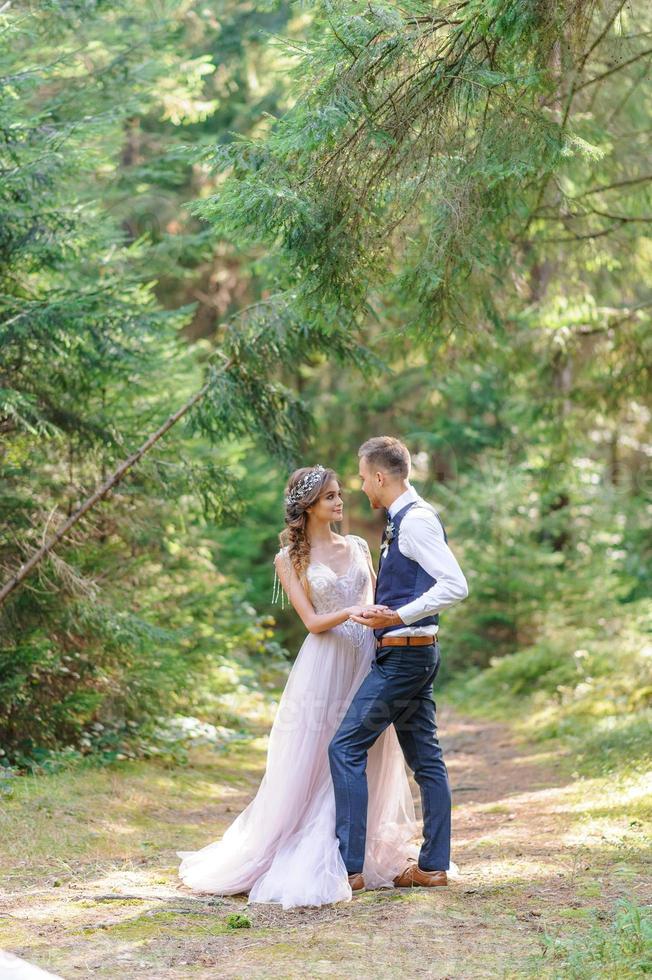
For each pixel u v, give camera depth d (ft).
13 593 20.13
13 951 10.34
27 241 19.71
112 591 22.02
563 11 14.89
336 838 12.73
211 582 27.99
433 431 49.37
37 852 14.62
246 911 12.04
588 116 21.21
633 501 45.19
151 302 23.21
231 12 40.45
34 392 20.89
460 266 16.53
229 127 43.57
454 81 15.23
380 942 10.44
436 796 13.03
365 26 14.42
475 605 44.60
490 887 12.60
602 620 40.34
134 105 23.00
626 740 22.27
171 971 9.75
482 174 15.75
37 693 20.58
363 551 13.98
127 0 23.79
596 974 9.25
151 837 16.29
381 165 15.65
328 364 49.03
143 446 20.85
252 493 24.59
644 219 23.09
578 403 29.84
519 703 33.63
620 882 12.66
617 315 27.91
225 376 20.56
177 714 25.72
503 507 44.32
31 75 19.79
